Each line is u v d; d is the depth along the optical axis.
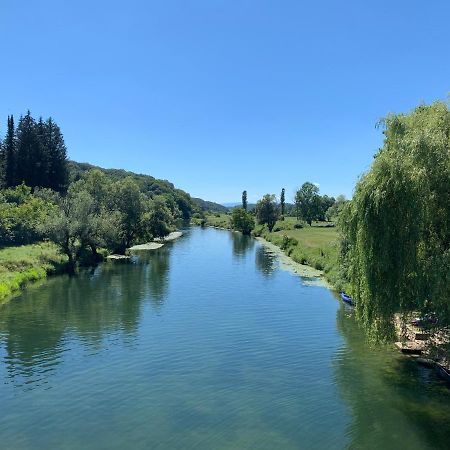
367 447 18.42
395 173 21.19
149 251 87.69
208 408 21.89
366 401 22.55
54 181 115.38
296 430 19.84
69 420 20.83
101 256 72.88
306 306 41.53
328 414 21.27
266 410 21.67
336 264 56.78
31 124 111.06
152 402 22.56
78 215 64.56
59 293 47.47
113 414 21.36
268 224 137.50
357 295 24.53
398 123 23.89
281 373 26.11
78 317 38.00
